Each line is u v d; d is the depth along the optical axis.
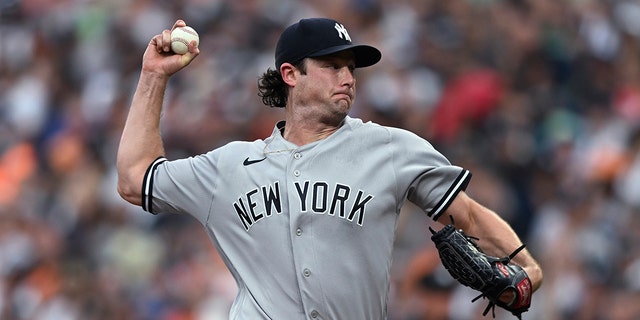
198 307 37.31
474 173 40.78
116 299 41.31
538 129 44.94
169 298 39.31
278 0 56.34
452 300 32.00
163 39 18.05
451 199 16.95
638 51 52.75
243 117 48.75
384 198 16.64
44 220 47.31
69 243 45.91
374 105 45.78
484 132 44.59
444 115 45.19
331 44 16.94
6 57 61.25
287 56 17.19
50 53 60.19
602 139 43.03
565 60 50.09
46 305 42.34
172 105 51.00
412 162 16.83
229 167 17.16
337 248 16.53
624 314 33.50
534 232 37.97
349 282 16.55
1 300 42.88
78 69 58.22
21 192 49.62
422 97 46.56
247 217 16.92
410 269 32.72
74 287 42.12
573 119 45.62
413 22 52.34
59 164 51.19
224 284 37.31
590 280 34.06
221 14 57.06
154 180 17.58
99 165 50.09
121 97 54.94
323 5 55.34
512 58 49.75
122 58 58.00
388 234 16.80
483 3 52.59
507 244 17.25
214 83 51.66
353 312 16.61
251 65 52.59
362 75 47.03
